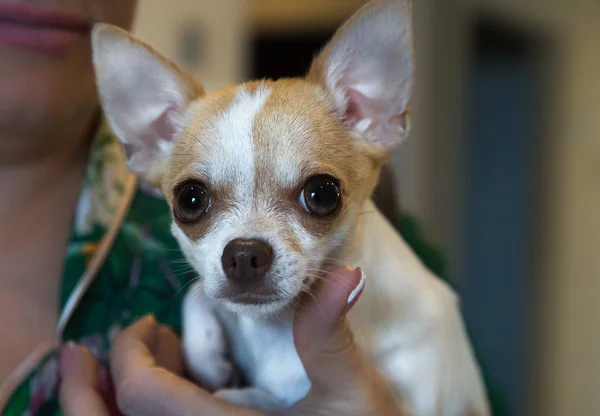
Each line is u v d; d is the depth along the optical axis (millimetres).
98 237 283
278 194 229
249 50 704
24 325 271
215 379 261
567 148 841
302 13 731
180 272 294
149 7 488
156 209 307
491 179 886
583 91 860
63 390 242
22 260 280
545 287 854
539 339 855
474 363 297
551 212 849
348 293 215
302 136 234
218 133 235
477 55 834
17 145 270
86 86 277
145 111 264
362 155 251
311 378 225
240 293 224
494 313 896
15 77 250
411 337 257
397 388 252
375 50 251
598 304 836
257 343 256
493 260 896
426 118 641
